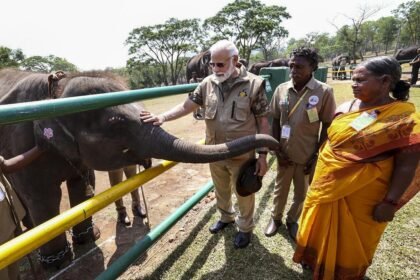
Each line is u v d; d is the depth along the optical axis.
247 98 2.28
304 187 2.79
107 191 1.76
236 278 2.47
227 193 2.95
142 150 1.95
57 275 2.66
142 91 1.91
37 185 2.47
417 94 9.90
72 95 2.03
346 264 2.11
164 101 16.67
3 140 2.68
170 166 2.26
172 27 47.91
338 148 1.93
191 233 3.09
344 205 1.97
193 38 50.44
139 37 49.47
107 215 3.64
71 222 1.53
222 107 2.34
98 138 2.00
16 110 1.23
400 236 2.81
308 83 2.47
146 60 51.44
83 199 2.89
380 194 1.88
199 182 4.46
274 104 2.71
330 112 2.47
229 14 45.78
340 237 2.05
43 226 1.43
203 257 2.73
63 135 2.13
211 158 1.90
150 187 4.34
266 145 2.01
